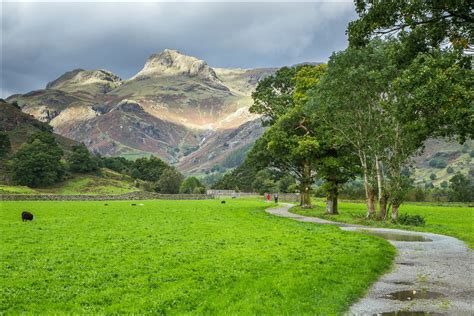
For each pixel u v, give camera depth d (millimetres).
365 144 53094
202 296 16188
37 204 81438
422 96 24312
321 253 25500
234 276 19203
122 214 57906
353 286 18047
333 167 59062
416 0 21781
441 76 23328
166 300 15500
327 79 49750
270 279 18594
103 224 43219
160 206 80688
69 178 197750
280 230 38844
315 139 61406
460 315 14367
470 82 24312
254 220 50031
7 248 27000
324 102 50656
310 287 17500
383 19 23734
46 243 29516
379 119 50062
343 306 15508
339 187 62969
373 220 50719
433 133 43750
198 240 31312
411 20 22797
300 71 72938
